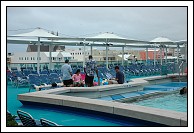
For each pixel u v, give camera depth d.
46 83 14.22
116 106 7.04
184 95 13.71
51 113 8.55
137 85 14.02
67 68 12.16
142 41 21.72
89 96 11.86
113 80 13.60
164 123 5.63
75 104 8.11
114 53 47.03
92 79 12.61
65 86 12.32
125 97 12.34
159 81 18.30
